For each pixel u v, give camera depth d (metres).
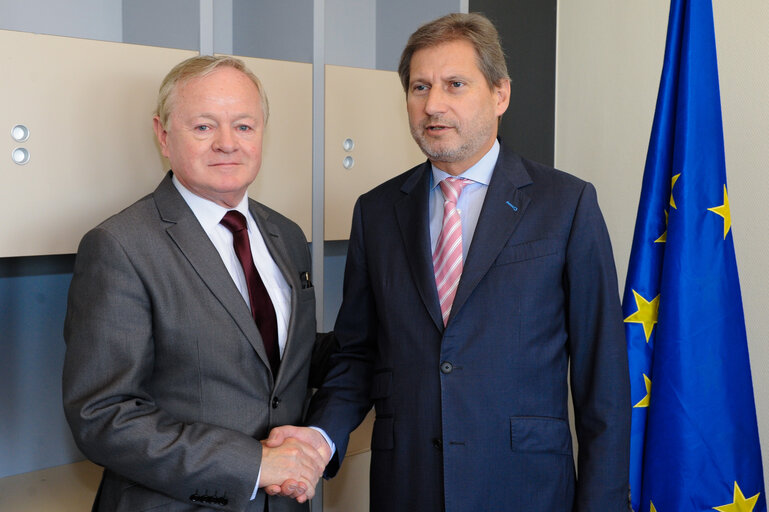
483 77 1.52
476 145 1.53
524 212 1.54
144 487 1.41
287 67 2.07
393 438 1.55
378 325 1.68
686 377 1.76
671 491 1.76
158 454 1.32
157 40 2.05
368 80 2.24
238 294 1.47
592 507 1.44
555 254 1.50
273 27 2.25
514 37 2.65
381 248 1.65
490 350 1.48
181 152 1.48
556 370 1.52
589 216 1.50
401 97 2.31
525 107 2.72
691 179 1.78
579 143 2.76
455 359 1.49
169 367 1.43
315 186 2.16
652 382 1.82
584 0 2.70
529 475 1.47
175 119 1.48
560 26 2.80
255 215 1.68
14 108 1.67
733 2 2.21
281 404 1.54
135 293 1.38
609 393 1.47
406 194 1.67
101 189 1.80
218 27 2.40
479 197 1.60
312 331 1.67
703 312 1.77
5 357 2.13
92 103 1.77
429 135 1.53
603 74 2.65
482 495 1.46
